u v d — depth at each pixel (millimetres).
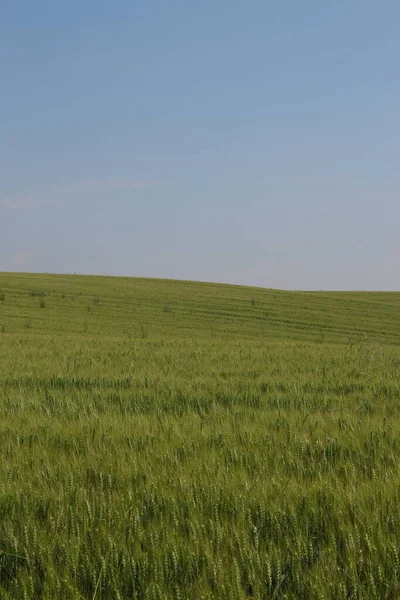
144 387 11086
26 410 8562
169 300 63594
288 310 62875
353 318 61000
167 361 16781
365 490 4648
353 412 8375
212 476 4957
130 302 61031
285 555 3734
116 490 4777
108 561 3637
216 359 17422
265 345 25797
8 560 3777
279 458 5594
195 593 3379
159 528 4008
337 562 3699
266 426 7098
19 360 16562
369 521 4055
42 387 11305
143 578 3504
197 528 3957
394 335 53188
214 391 10344
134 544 3844
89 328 46938
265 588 3428
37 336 30516
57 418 7797
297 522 4105
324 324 56625
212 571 3539
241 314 58688
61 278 76688
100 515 4184
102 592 3457
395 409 8695
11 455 5840
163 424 7082
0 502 4426
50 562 3621
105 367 14789
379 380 12320
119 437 6348
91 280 76188
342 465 5391
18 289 64125
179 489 4668
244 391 10328
